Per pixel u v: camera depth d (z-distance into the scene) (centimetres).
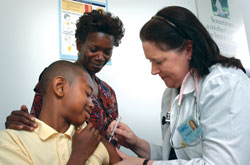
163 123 121
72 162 74
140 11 208
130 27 201
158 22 90
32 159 71
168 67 93
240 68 96
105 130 117
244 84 84
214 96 85
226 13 271
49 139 77
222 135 80
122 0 201
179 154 102
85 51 116
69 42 171
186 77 97
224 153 77
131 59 196
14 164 68
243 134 77
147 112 196
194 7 249
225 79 87
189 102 102
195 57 93
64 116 83
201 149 93
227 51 259
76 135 82
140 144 115
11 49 151
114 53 189
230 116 80
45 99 84
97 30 114
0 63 147
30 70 155
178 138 102
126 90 189
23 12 158
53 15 168
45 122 81
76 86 83
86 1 182
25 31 157
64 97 81
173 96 116
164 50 90
